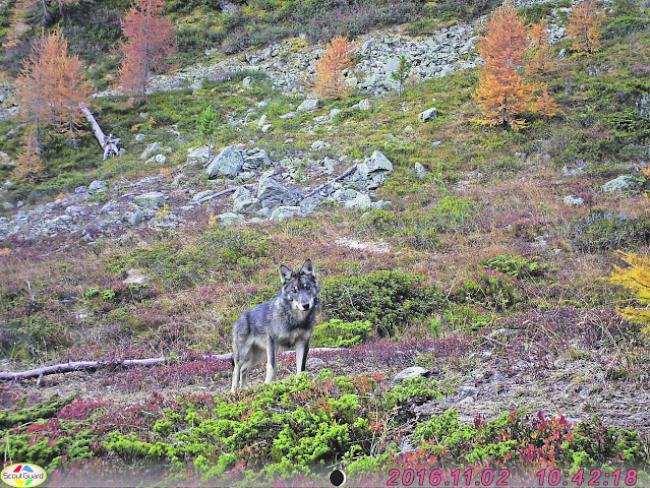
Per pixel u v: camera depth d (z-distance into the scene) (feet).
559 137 78.59
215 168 83.76
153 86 125.70
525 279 44.50
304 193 73.92
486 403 22.39
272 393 20.71
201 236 62.18
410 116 94.79
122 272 55.93
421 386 22.07
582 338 28.45
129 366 35.40
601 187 63.98
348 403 19.04
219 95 119.24
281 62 127.75
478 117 88.58
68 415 23.34
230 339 39.86
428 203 67.82
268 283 49.52
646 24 104.68
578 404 21.74
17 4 148.56
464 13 125.59
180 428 21.42
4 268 60.13
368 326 37.81
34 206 86.33
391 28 128.06
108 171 93.56
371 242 58.59
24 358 38.60
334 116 100.94
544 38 100.37
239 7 149.28
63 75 107.86
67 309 48.03
